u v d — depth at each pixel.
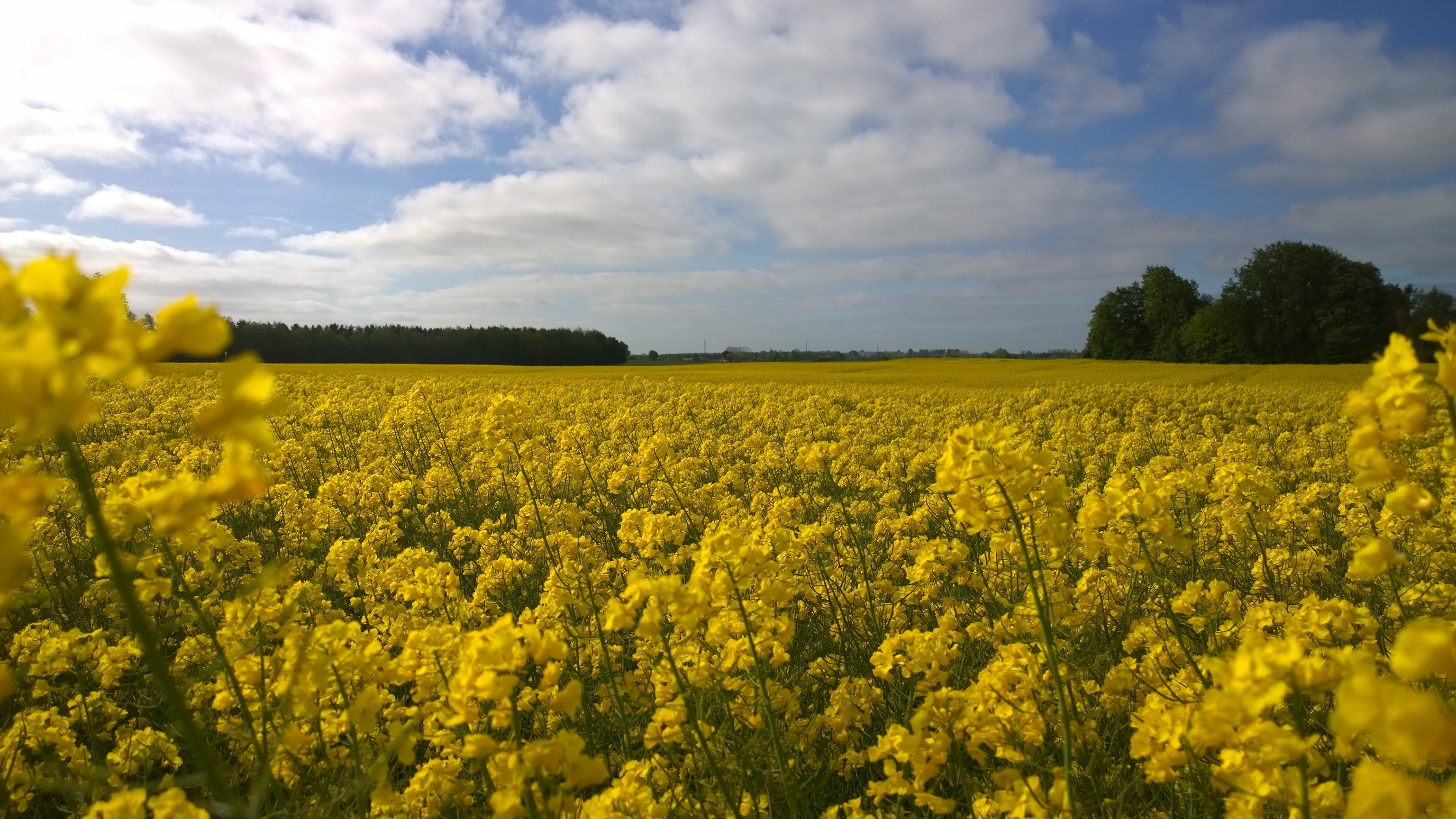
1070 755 2.47
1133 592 4.46
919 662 3.29
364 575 5.70
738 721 3.45
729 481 9.56
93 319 1.12
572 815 2.50
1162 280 73.44
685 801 3.00
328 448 13.30
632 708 4.05
